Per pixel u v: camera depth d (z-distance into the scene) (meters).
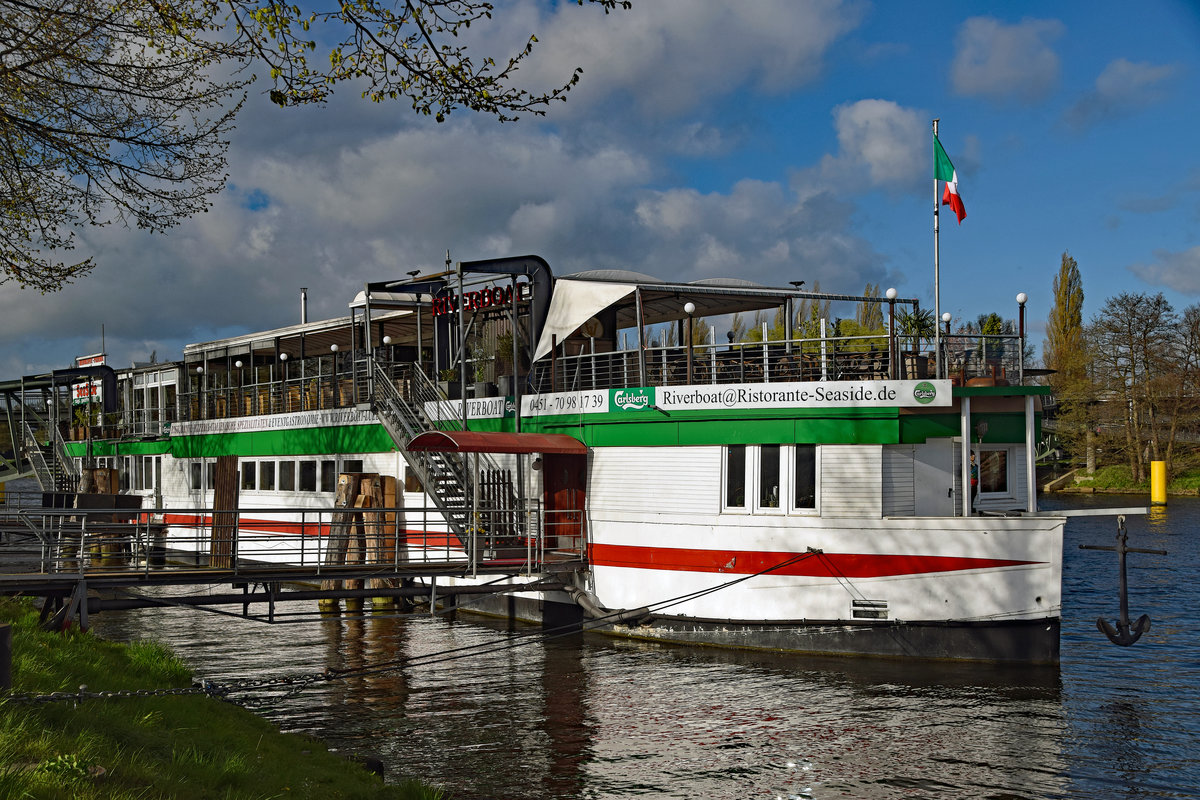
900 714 17.48
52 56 14.23
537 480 26.17
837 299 22.92
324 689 19.94
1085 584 34.94
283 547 34.62
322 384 35.81
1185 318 83.06
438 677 20.80
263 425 36.28
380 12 12.97
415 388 30.34
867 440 21.39
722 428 22.69
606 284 25.77
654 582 23.47
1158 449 83.56
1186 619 27.72
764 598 22.02
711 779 14.55
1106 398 85.31
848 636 21.28
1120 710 17.70
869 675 19.92
